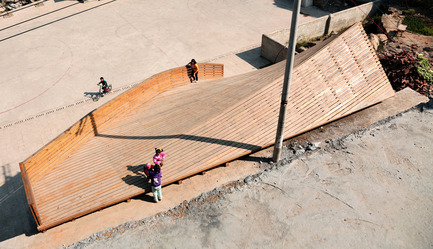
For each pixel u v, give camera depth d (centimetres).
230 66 2164
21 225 1170
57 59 2255
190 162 951
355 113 1188
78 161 1041
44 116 1723
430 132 1058
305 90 1148
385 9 2741
